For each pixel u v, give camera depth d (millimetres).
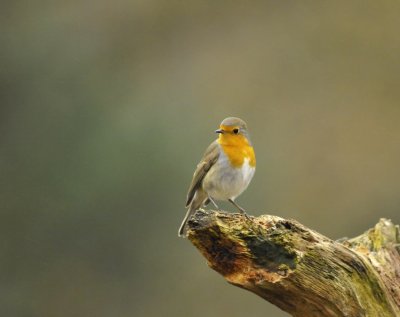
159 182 17094
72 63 19750
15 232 17484
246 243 5695
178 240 16703
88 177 17484
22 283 17281
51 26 20172
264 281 5672
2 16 20141
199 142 17719
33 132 18531
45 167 17906
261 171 17312
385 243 6957
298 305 5805
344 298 5715
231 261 5773
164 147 17516
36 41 19797
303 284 5664
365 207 17422
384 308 5988
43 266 17281
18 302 17109
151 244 16797
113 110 18766
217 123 18469
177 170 17125
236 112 18859
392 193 17688
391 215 17469
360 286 5855
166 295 16359
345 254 5816
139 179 17141
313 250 5703
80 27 20609
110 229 16984
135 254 16859
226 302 15859
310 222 16969
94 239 17141
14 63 19375
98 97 19062
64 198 17531
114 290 16828
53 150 18250
